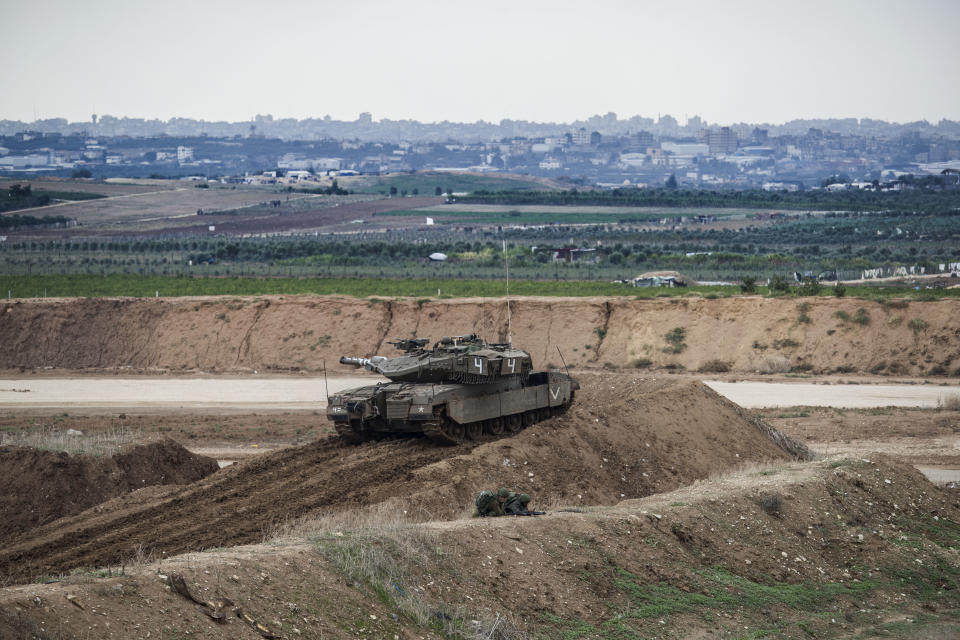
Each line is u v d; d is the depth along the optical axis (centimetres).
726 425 7881
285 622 3384
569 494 6000
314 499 5359
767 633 4303
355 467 6084
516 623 3903
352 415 6631
